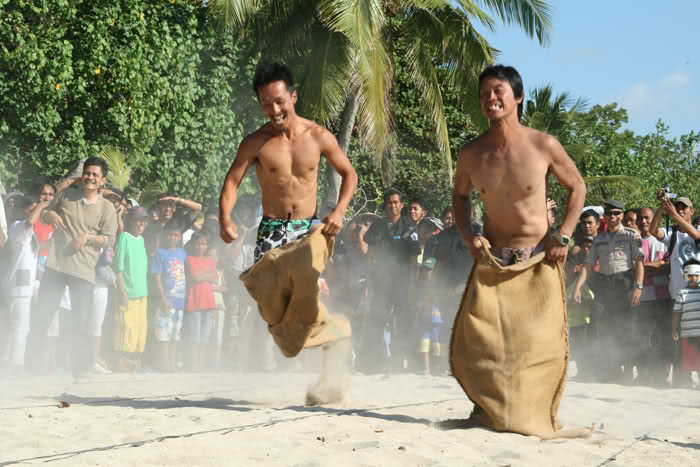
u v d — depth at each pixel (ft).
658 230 32.40
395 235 32.27
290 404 19.69
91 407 18.42
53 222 27.86
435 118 63.21
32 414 17.04
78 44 57.41
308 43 60.39
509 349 16.29
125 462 12.77
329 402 19.57
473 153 16.87
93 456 13.08
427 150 89.40
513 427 15.99
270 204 18.37
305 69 60.18
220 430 15.31
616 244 30.76
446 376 30.40
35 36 53.31
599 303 30.86
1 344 27.76
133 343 30.45
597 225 32.60
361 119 56.13
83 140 55.93
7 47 54.13
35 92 53.67
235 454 13.38
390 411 18.57
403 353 32.30
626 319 30.50
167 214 33.96
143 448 13.70
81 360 28.50
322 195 73.05
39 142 56.13
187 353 32.78
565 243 16.26
